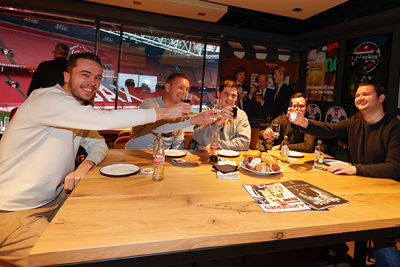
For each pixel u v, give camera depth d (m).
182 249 0.83
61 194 1.51
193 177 1.46
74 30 6.81
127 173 1.41
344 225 1.00
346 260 1.94
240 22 4.61
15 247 1.10
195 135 2.21
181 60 6.07
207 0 3.50
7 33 6.22
